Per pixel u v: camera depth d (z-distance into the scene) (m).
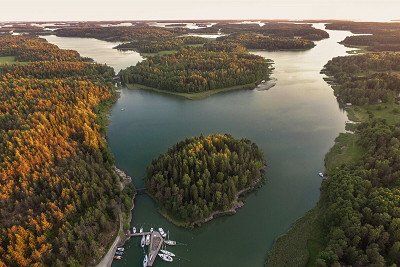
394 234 108.75
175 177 147.88
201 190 141.00
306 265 115.38
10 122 186.12
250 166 158.00
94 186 142.25
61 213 126.88
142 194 154.38
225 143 173.12
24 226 121.94
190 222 136.50
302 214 139.50
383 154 154.38
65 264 113.62
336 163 169.75
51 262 114.19
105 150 175.12
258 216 140.00
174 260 121.38
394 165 144.88
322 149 189.38
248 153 165.00
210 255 123.25
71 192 137.00
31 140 163.38
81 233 121.38
